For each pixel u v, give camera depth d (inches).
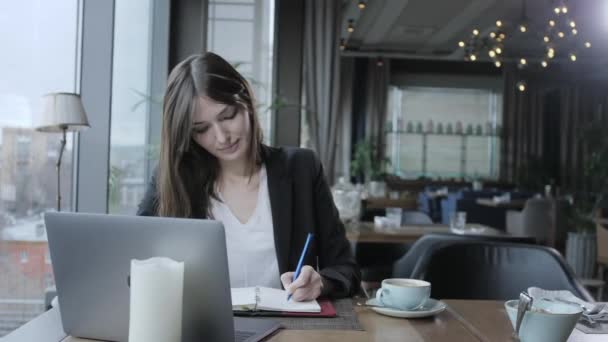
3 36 78.5
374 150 405.7
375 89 409.4
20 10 81.9
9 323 82.2
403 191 395.9
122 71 117.5
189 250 33.8
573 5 265.7
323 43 176.1
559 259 66.8
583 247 207.9
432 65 425.1
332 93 176.6
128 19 121.2
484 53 373.4
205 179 56.6
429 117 429.1
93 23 97.1
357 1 278.4
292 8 158.1
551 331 36.4
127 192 124.0
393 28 327.3
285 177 58.3
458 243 69.9
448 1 272.5
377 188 255.9
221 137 51.8
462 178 418.9
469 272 68.8
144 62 138.6
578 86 404.5
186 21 151.0
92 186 98.7
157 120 146.2
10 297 82.0
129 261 35.3
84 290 37.2
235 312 44.1
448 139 427.2
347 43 357.7
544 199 233.6
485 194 313.4
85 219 35.9
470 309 49.6
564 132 414.0
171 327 31.0
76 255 36.7
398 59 422.0
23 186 84.9
